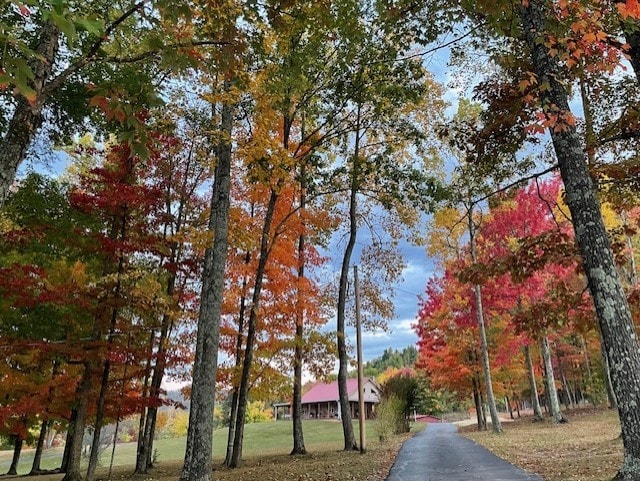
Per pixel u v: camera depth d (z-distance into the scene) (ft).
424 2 22.75
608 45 17.54
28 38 18.94
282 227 49.26
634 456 14.66
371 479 28.89
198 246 32.65
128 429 145.89
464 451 42.45
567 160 18.02
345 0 23.72
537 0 17.75
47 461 91.76
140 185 38.52
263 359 47.01
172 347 40.65
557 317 27.50
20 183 34.27
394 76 39.91
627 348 15.60
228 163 28.89
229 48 14.96
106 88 10.49
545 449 38.63
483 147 27.86
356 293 50.80
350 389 187.21
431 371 83.35
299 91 35.78
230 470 40.34
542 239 25.59
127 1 15.07
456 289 71.46
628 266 56.70
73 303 33.94
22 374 38.83
